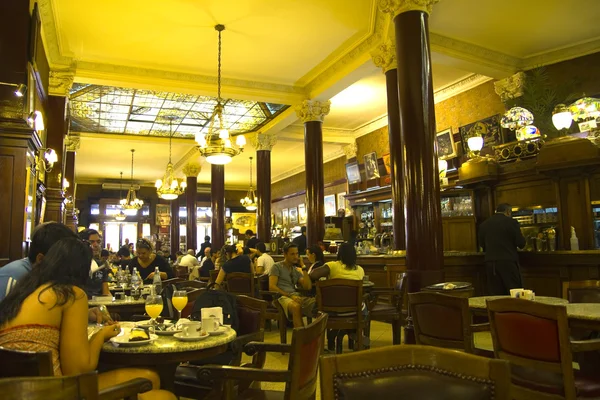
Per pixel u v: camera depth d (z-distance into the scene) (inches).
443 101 455.8
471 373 53.2
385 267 324.5
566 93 340.5
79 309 90.6
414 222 234.5
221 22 305.1
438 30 322.7
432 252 231.6
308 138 430.3
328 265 230.4
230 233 1007.0
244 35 325.1
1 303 89.7
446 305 125.3
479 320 197.5
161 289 179.3
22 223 200.5
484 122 397.1
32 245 110.7
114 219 939.3
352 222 600.1
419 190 235.0
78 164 783.1
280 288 247.1
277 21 306.2
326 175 711.7
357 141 598.9
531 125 334.3
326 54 361.7
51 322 87.6
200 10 289.6
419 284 229.1
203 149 347.6
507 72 366.0
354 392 53.2
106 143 624.1
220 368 98.7
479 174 349.1
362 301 209.3
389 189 508.1
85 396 53.3
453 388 52.9
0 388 49.0
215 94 404.8
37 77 251.6
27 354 77.2
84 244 96.9
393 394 53.2
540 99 341.4
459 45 338.6
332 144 626.8
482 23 313.7
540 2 287.4
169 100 454.6
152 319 133.5
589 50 341.4
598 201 291.6
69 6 280.7
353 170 581.9
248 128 554.3
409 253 235.9
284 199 894.4
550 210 322.3
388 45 311.3
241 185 1037.2
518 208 338.3
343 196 646.5
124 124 542.3
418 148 237.3
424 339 132.0
